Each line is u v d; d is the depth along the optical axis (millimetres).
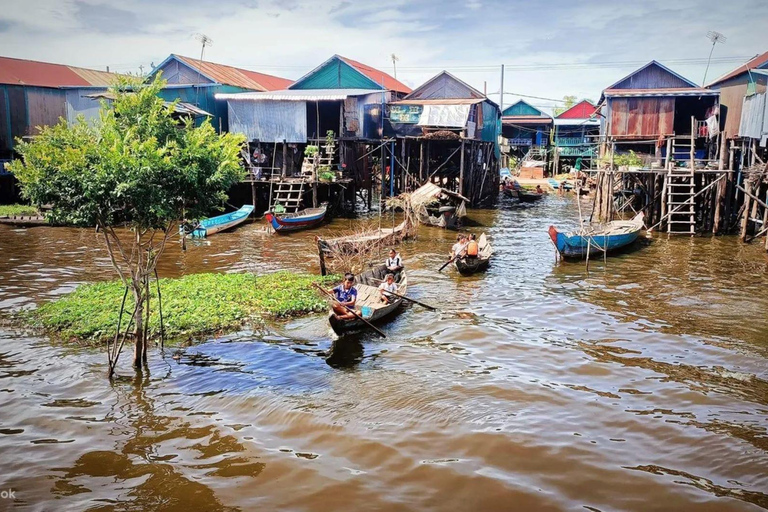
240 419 9258
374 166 38625
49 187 9234
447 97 38750
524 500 7297
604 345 12430
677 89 33312
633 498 7332
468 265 18484
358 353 11977
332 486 7582
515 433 8812
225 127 35094
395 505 7215
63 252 21578
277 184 31203
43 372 10680
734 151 25219
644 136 31297
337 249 20344
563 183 46750
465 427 8984
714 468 7965
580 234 20906
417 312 14773
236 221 27656
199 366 11141
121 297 14539
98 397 9852
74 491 7422
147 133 10250
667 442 8594
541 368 11234
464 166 35094
